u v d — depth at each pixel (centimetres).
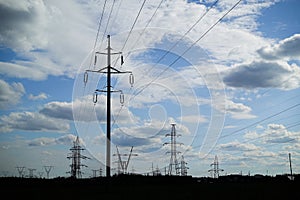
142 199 4225
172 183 7738
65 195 5184
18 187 7006
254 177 9150
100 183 6694
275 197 3916
